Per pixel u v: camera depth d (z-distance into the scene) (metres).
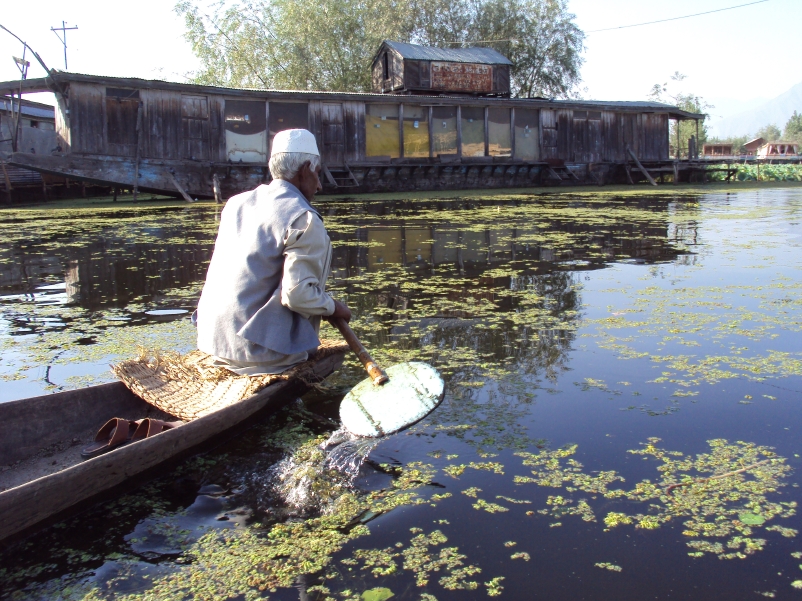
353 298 5.61
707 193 21.67
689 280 6.05
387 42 26.00
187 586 1.97
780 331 4.29
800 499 2.34
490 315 4.94
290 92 21.14
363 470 2.61
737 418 3.00
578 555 2.04
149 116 19.14
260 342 3.02
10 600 1.92
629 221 11.80
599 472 2.55
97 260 7.80
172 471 2.63
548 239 9.30
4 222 12.59
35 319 5.02
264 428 3.01
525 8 35.56
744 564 1.98
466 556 2.05
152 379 3.14
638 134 28.50
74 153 18.31
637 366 3.71
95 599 1.92
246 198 3.24
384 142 23.34
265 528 2.26
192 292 6.02
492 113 25.23
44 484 2.12
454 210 14.76
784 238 9.05
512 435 2.88
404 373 3.08
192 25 30.89
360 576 1.97
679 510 2.28
